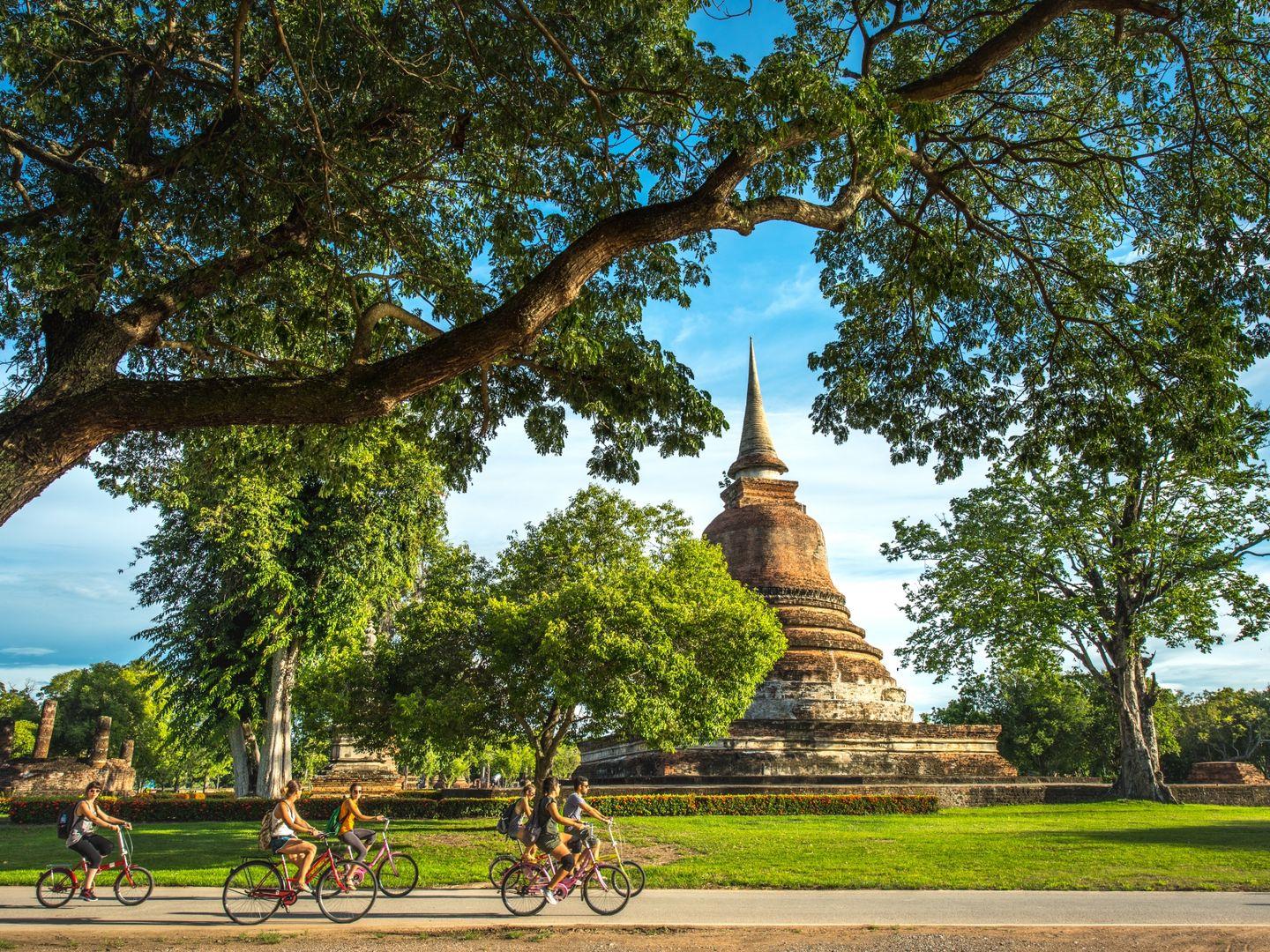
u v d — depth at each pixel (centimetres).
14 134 1329
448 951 1096
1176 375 1572
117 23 1426
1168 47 1552
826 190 1842
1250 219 1501
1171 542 3325
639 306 1705
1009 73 1720
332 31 1307
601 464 1698
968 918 1271
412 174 1510
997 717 6381
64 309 1110
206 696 3656
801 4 1662
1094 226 1777
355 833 1385
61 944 1134
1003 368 1836
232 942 1145
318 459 1708
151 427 970
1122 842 2123
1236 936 1136
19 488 901
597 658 2203
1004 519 3550
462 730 2267
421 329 1231
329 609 3522
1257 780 4056
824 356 1917
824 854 1945
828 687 3941
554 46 1234
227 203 1444
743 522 4381
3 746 5050
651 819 2770
